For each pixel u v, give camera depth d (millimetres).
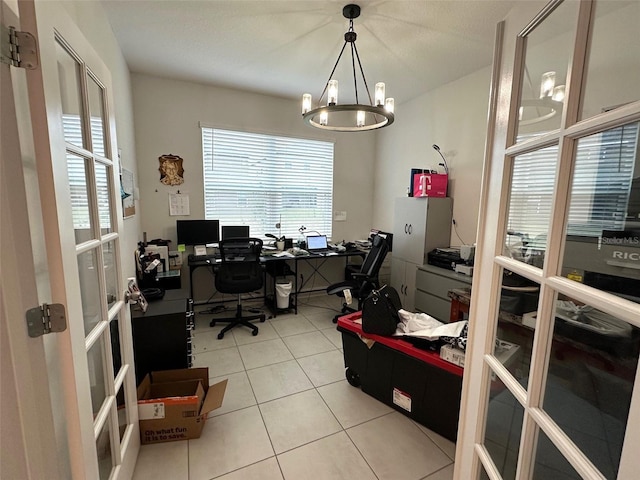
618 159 715
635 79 720
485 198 1089
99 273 1216
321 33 2455
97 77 1248
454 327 1830
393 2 2068
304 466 1579
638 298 680
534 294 889
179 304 2182
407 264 3699
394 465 1595
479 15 2199
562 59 791
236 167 3910
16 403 787
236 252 2986
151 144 3420
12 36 750
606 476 632
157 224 3543
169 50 2744
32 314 806
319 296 4414
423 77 3346
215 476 1514
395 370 1952
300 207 4375
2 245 745
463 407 1192
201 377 1957
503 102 985
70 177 1052
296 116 4148
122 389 1461
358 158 4676
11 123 748
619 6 708
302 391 2189
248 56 2867
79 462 948
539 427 797
